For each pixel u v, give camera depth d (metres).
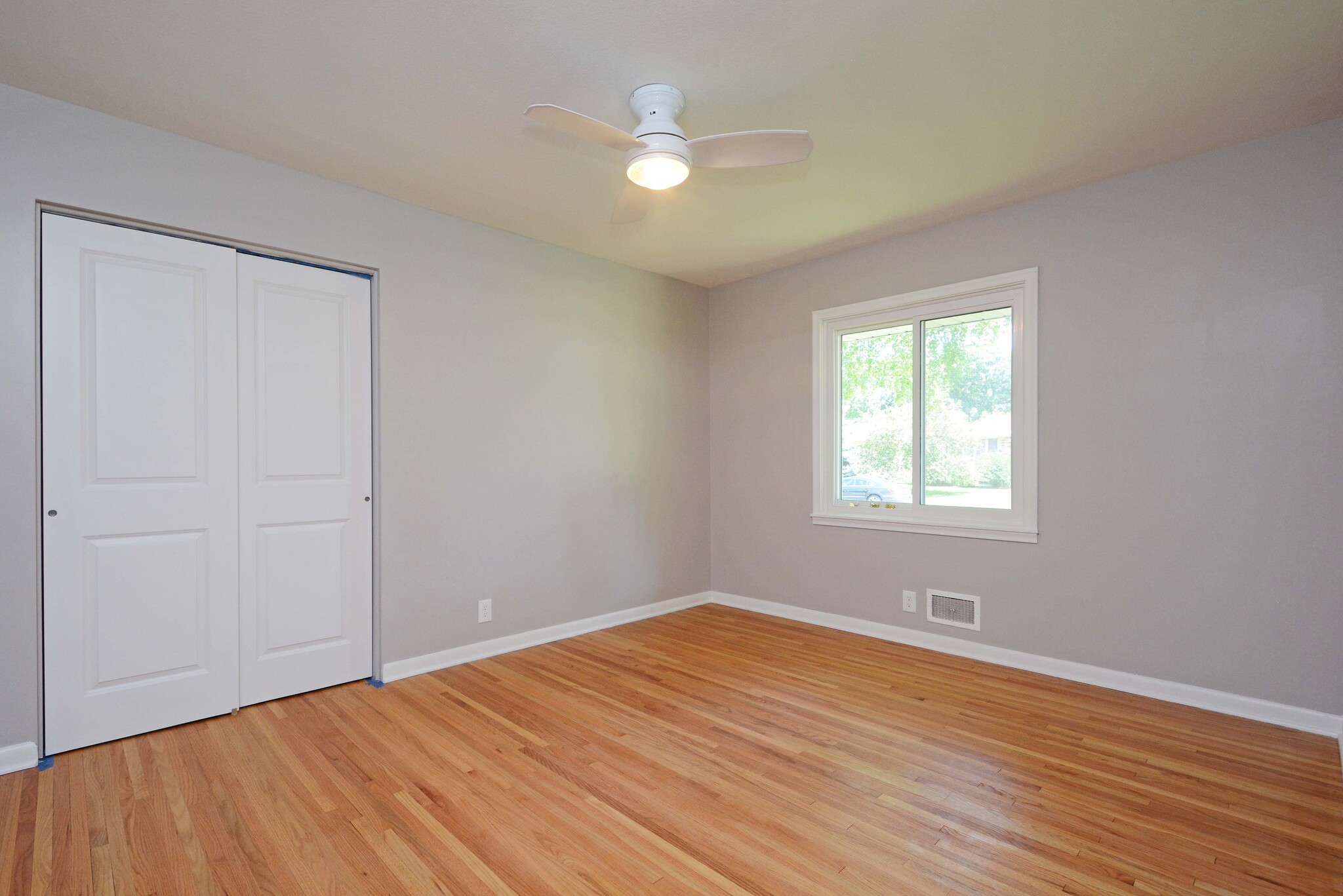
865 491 4.10
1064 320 3.17
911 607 3.78
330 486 3.08
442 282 3.42
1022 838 1.85
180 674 2.64
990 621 3.44
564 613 3.96
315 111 2.43
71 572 2.39
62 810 2.00
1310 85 2.27
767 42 2.02
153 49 2.04
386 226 3.21
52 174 2.34
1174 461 2.86
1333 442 2.51
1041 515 3.25
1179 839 1.84
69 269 2.40
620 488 4.31
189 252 2.68
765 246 3.98
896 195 3.20
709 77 2.21
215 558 2.74
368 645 3.21
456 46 2.04
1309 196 2.56
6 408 2.24
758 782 2.19
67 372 2.39
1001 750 2.40
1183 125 2.55
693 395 4.82
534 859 1.77
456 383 3.48
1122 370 3.00
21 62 2.11
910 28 1.96
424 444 3.35
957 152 2.76
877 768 2.27
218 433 2.75
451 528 3.45
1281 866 1.72
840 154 2.77
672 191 3.12
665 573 4.60
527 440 3.80
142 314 2.56
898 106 2.40
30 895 1.62
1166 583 2.88
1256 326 2.67
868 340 4.08
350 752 2.41
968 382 3.59
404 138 2.63
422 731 2.59
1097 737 2.50
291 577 2.96
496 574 3.64
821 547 4.23
